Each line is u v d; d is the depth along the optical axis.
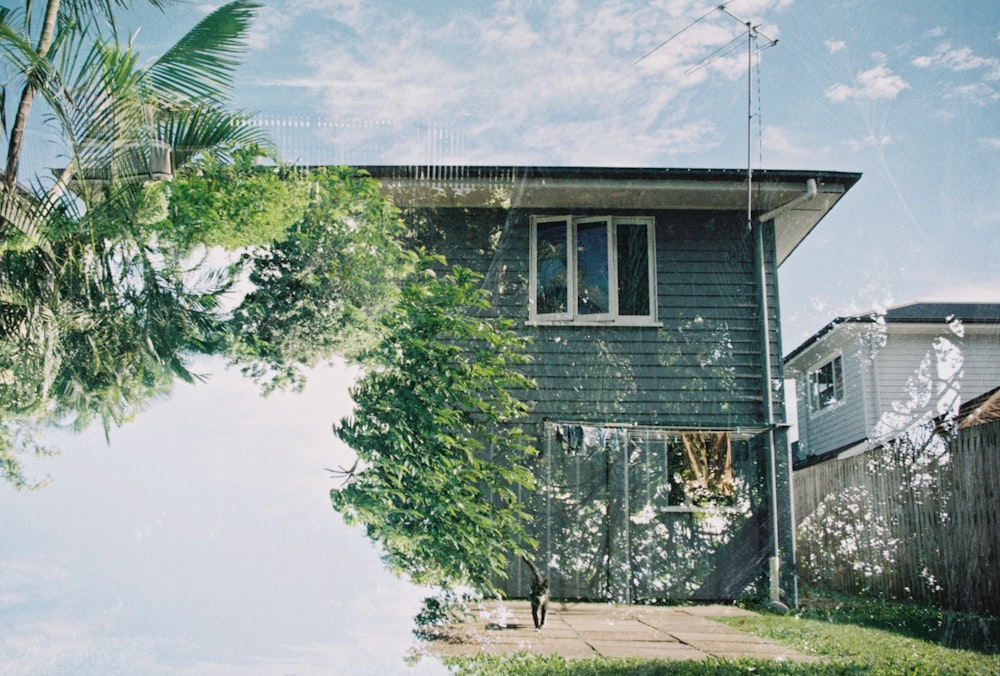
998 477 5.07
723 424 5.59
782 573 5.38
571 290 5.55
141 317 4.35
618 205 5.73
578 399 5.45
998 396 5.70
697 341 5.70
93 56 4.35
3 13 4.25
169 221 4.45
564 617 4.77
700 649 4.10
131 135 4.43
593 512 5.28
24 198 4.27
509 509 5.03
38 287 4.27
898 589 5.54
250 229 4.57
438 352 4.91
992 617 4.83
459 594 4.47
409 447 4.62
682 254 5.79
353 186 4.81
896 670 3.84
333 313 4.63
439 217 5.37
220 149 4.59
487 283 5.41
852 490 6.02
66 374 4.21
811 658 3.99
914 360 7.05
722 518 5.46
